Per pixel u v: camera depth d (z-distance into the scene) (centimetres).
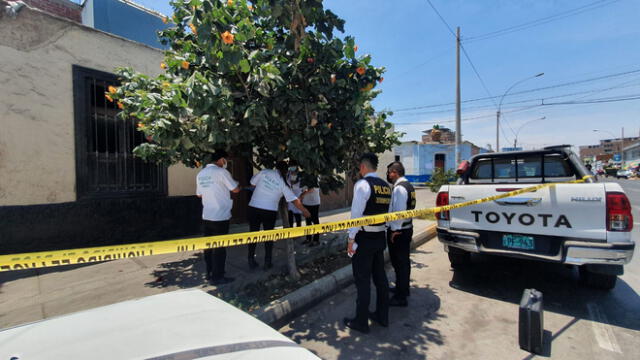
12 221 418
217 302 153
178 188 598
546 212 312
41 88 444
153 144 428
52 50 453
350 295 369
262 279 382
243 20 268
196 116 281
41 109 444
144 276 396
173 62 322
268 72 271
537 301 248
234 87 319
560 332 273
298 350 113
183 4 344
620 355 238
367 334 278
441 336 273
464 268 456
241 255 493
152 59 568
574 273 425
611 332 272
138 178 550
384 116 469
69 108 470
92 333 117
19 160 427
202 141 313
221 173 354
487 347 254
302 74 319
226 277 388
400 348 256
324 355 248
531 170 434
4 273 401
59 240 455
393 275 445
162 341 113
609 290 362
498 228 343
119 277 392
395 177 359
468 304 336
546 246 315
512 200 333
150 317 132
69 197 471
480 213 357
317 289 350
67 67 468
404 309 327
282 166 394
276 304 305
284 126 328
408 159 2675
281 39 345
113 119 522
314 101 322
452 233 369
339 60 324
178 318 132
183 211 590
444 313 317
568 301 337
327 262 455
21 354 102
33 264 140
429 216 888
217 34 257
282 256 486
